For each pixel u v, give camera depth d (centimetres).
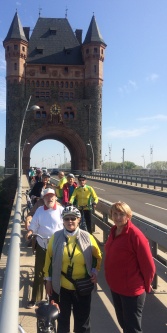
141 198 2688
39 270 616
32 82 8025
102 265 862
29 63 7994
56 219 623
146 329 520
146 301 619
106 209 1068
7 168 7688
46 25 8650
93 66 8019
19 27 7969
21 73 7894
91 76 8012
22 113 7869
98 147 8062
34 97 7994
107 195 2916
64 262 465
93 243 480
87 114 8069
